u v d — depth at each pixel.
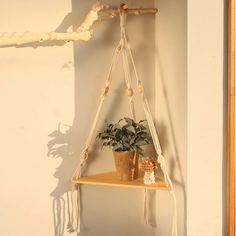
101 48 1.42
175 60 1.29
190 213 1.22
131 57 1.35
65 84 1.38
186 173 1.22
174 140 1.32
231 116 1.19
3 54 1.31
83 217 1.45
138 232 1.51
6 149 1.34
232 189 1.21
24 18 1.32
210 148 1.22
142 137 1.30
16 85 1.33
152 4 1.46
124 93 1.46
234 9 1.17
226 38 1.20
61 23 1.35
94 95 1.42
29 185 1.37
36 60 1.34
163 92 1.40
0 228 1.35
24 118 1.35
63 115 1.39
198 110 1.20
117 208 1.49
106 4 1.40
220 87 1.21
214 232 1.25
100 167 1.45
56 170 1.40
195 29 1.18
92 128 1.35
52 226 1.41
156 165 1.35
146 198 1.50
